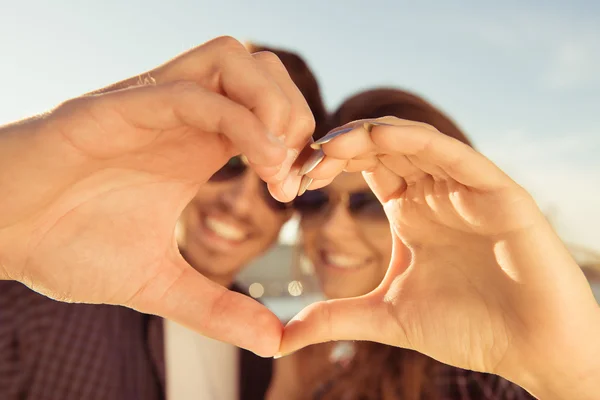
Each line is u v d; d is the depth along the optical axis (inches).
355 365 23.9
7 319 19.2
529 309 10.7
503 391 16.8
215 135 11.0
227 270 27.9
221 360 23.9
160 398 21.8
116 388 20.2
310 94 27.7
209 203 26.6
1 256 10.7
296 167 10.7
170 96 10.1
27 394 19.0
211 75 10.6
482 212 10.7
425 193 11.4
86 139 10.2
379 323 11.6
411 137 10.2
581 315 10.6
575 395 10.7
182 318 11.3
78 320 20.1
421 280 11.7
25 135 10.2
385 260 26.9
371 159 11.3
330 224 26.7
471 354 11.2
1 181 10.2
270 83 10.4
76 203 10.8
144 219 11.2
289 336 11.5
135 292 11.1
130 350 21.3
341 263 27.1
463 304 11.3
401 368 22.1
